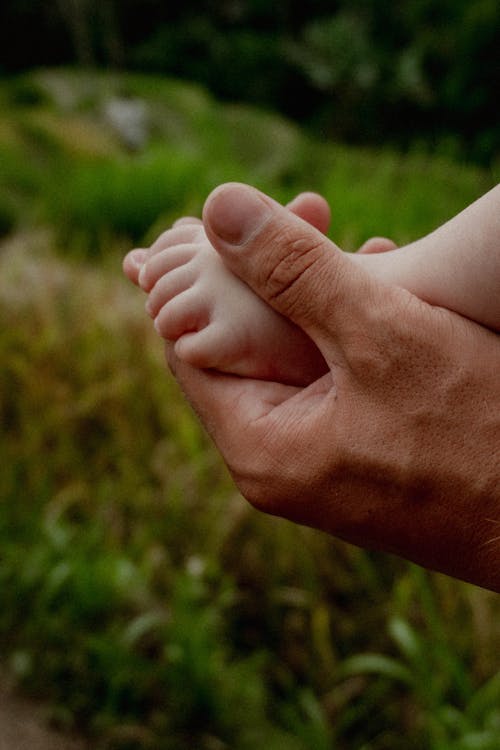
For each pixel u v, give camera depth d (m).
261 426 0.36
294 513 0.36
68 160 2.89
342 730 0.64
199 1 6.11
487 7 3.48
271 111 5.47
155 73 5.65
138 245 1.74
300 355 0.37
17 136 2.94
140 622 0.65
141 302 1.11
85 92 3.83
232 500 0.76
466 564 0.35
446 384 0.34
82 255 1.64
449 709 0.60
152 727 0.63
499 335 0.35
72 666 0.66
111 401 0.90
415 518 0.35
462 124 3.52
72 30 5.80
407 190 1.99
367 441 0.34
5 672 0.67
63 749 0.61
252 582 0.74
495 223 0.35
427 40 4.43
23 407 0.91
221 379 0.38
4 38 5.88
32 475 0.85
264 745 0.62
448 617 0.68
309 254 0.35
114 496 0.81
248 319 0.37
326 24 5.39
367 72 4.72
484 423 0.34
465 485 0.34
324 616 0.67
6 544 0.77
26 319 1.05
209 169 2.00
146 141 3.60
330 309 0.34
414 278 0.36
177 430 0.86
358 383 0.34
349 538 0.36
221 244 0.35
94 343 0.99
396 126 4.52
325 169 3.22
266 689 0.67
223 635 0.71
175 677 0.64
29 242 1.73
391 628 0.63
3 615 0.72
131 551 0.76
